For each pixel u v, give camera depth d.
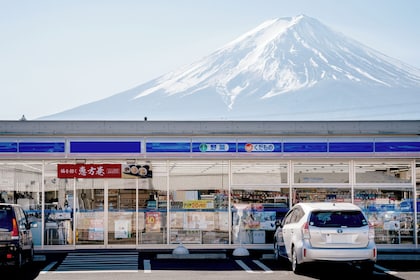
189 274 16.25
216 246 21.86
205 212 21.97
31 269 17.30
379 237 22.12
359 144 21.88
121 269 17.17
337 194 22.11
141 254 20.42
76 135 21.39
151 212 21.84
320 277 15.80
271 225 21.97
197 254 19.56
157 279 15.41
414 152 21.94
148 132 21.50
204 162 22.00
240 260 19.16
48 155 21.30
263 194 22.05
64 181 21.73
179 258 19.38
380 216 22.19
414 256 19.66
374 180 22.25
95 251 21.14
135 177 21.77
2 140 21.23
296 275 16.14
